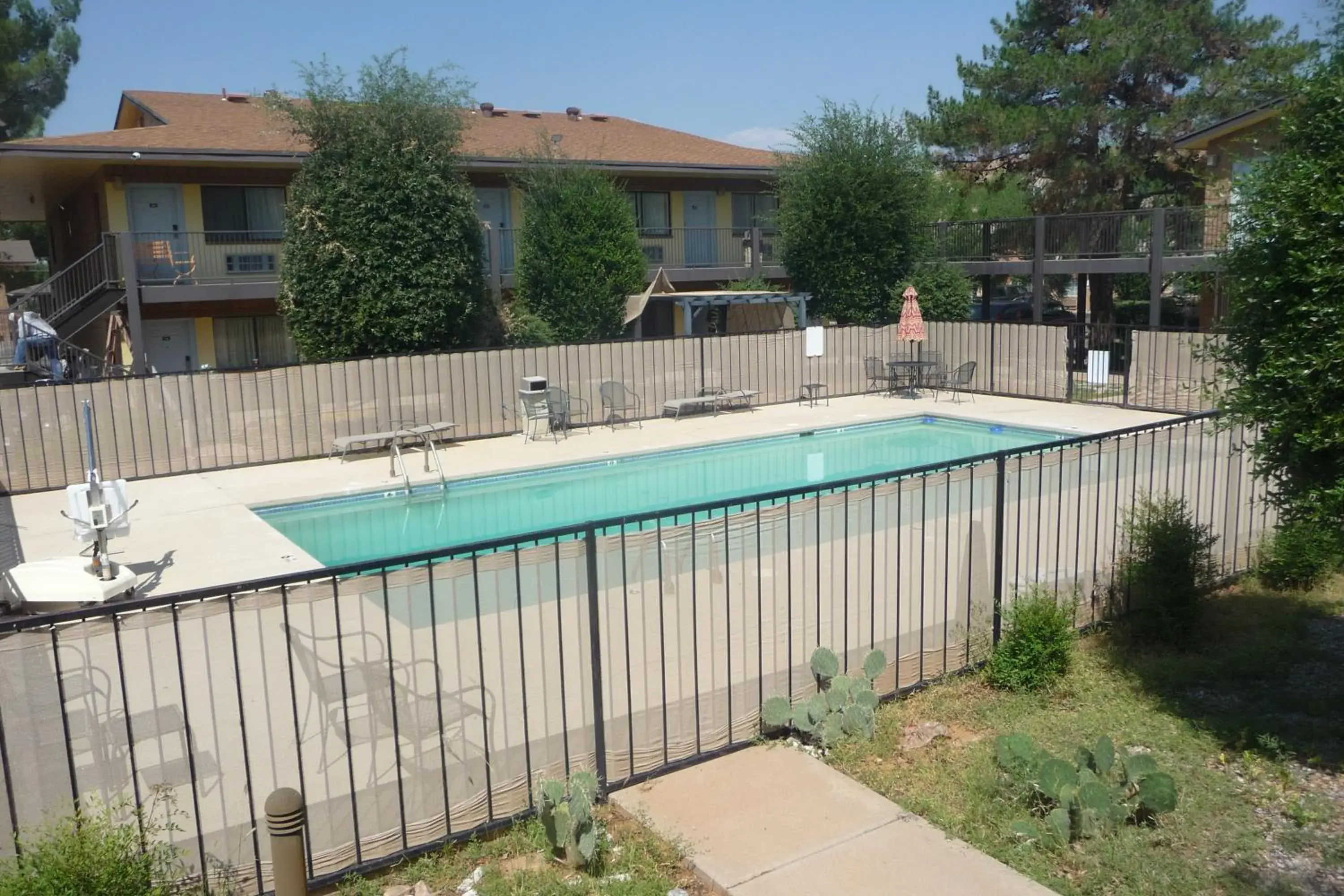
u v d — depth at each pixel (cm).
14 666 398
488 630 496
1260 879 439
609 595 531
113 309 2070
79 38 3775
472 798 495
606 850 470
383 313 1783
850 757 561
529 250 2194
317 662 457
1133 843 468
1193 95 2708
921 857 455
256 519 1191
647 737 550
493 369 1753
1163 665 685
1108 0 3055
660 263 2762
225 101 2566
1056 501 731
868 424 1877
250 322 2252
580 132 2984
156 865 409
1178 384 1806
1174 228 2186
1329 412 521
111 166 2052
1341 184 516
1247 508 884
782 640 602
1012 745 516
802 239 2481
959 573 681
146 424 1450
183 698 416
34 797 407
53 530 1156
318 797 460
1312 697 630
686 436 1739
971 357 2186
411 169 1817
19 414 1361
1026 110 2839
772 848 464
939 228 2717
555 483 1513
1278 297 541
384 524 1302
